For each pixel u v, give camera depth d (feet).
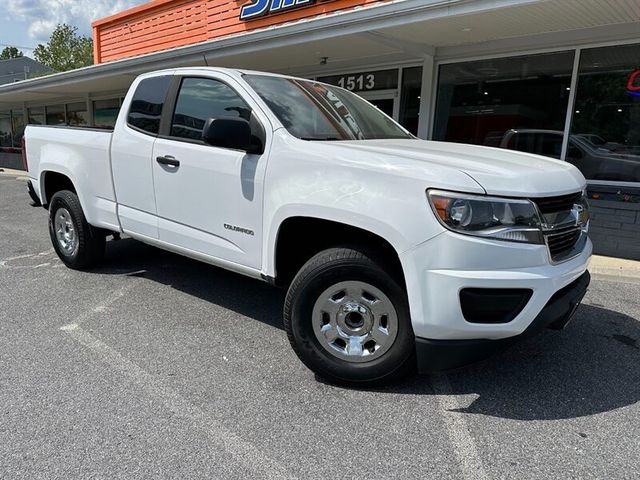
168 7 42.19
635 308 15.05
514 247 8.43
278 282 10.97
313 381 10.30
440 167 8.71
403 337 9.42
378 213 8.89
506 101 26.68
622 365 11.23
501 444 8.34
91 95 56.18
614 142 23.54
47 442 8.15
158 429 8.56
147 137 13.53
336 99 13.43
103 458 7.80
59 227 17.74
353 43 26.02
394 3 20.81
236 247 11.57
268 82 12.29
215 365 10.89
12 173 60.80
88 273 17.46
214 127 10.23
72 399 9.41
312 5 30.63
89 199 15.93
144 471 7.54
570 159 24.88
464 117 28.37
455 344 8.82
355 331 9.89
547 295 8.68
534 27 22.31
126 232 14.84
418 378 10.43
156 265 18.48
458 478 7.54
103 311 13.89
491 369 10.91
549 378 10.57
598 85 23.57
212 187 11.76
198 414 9.04
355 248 9.68
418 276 8.64
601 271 18.95
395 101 31.35
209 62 33.17
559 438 8.53
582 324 13.62
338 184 9.42
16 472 7.45
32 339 12.01
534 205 8.63
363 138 12.00
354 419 8.98
